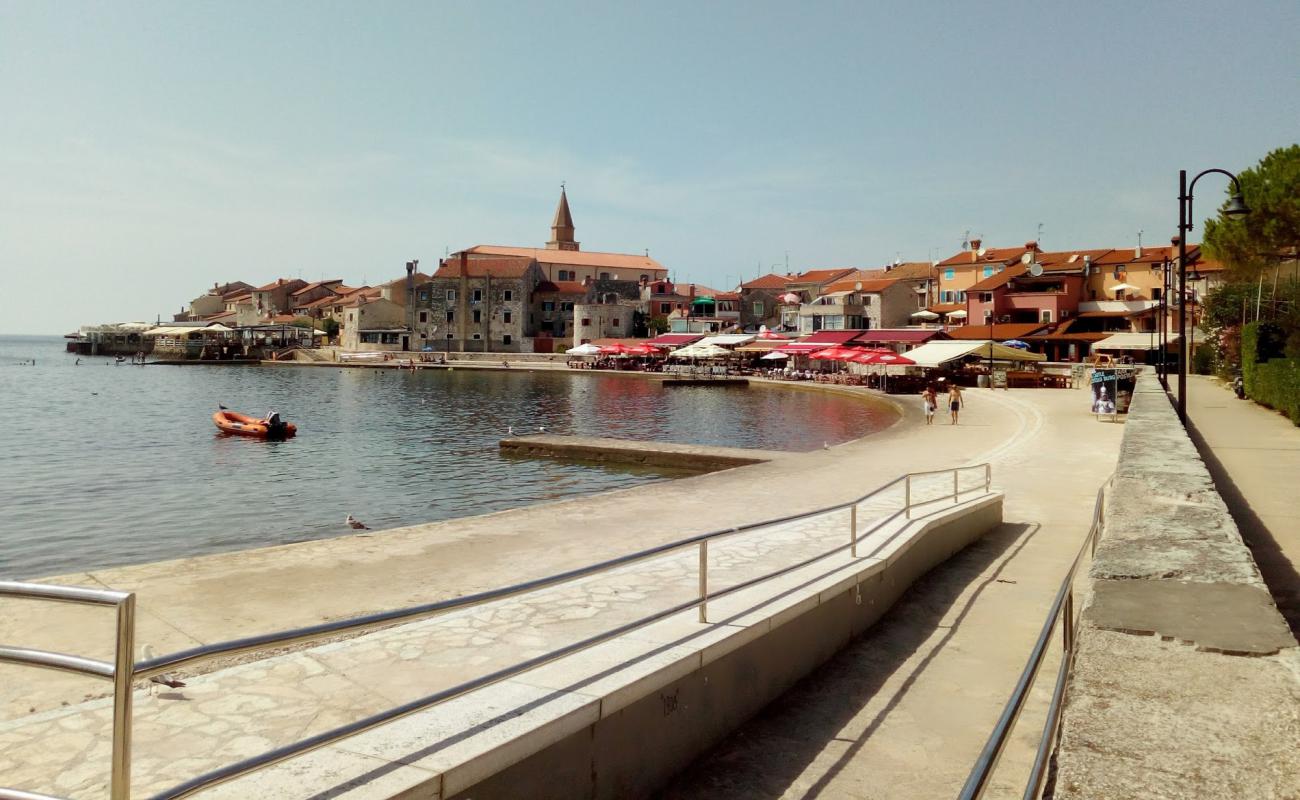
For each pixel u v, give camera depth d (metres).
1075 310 77.25
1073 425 31.42
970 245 95.56
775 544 10.69
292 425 39.94
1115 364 57.53
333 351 129.50
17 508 22.84
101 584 10.31
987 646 8.07
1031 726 6.14
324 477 27.67
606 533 13.73
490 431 41.69
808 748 5.91
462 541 13.10
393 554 12.20
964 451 25.27
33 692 6.69
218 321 167.62
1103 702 2.65
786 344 82.06
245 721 4.95
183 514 21.98
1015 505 16.42
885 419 45.50
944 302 93.19
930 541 11.16
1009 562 11.77
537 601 7.77
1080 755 2.29
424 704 4.14
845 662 7.68
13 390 75.12
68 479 27.58
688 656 5.56
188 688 5.48
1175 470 8.77
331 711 5.11
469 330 126.94
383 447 35.41
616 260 149.00
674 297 131.75
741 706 6.29
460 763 3.93
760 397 64.19
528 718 4.44
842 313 94.56
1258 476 13.95
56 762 4.36
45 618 8.94
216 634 8.54
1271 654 3.03
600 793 4.84
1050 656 7.71
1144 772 2.18
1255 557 8.64
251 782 3.75
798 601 7.07
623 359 100.38
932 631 8.59
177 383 85.94
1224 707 2.58
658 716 5.32
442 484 26.00
